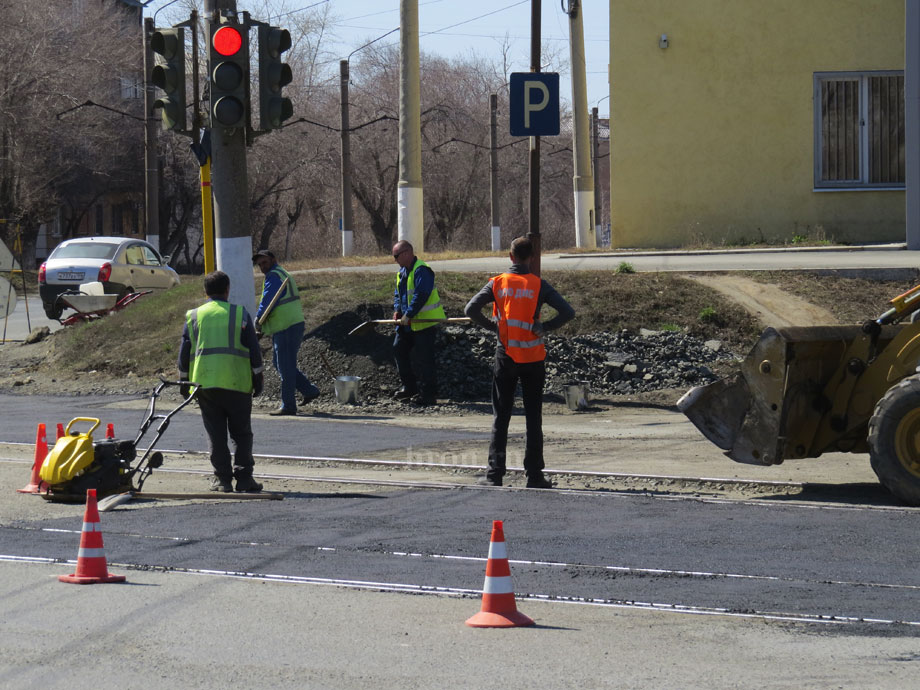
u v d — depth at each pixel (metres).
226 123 24.78
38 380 33.78
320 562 13.84
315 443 23.81
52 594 12.42
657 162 51.69
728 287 35.94
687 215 51.59
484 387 30.55
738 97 51.12
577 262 42.59
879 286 35.84
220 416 18.48
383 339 32.09
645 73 51.47
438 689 9.45
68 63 97.31
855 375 18.34
